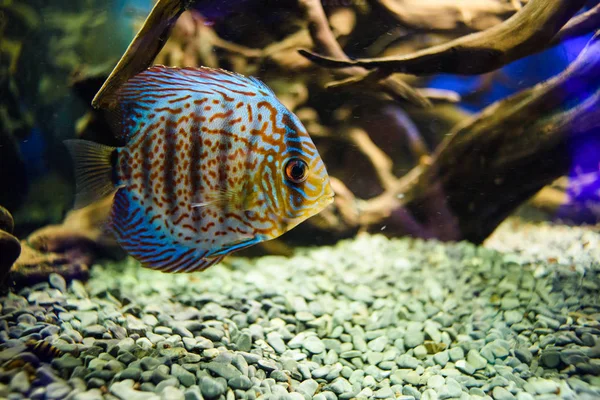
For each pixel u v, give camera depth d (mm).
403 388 376
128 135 311
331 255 681
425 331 463
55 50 739
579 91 570
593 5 561
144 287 545
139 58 404
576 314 477
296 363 399
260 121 302
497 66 507
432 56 496
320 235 711
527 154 621
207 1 604
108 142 604
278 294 532
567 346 411
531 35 489
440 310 521
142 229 315
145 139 308
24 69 726
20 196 716
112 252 600
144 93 309
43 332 371
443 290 564
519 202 683
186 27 634
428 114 842
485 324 475
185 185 306
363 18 705
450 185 676
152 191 311
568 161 620
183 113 304
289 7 637
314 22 647
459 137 648
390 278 600
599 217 1038
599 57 543
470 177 662
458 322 491
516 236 957
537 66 864
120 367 325
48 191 725
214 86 305
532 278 578
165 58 638
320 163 308
